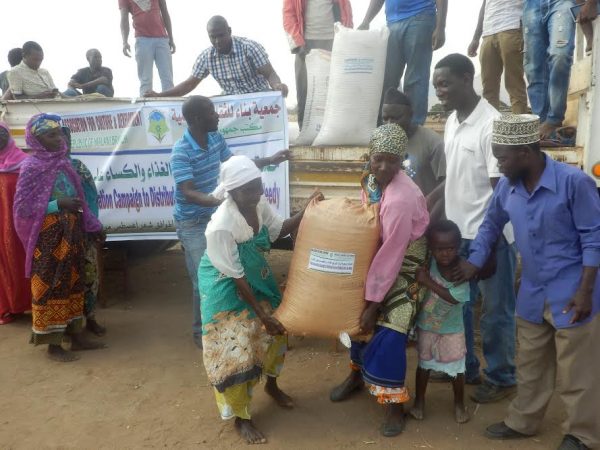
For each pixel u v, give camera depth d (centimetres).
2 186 481
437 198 342
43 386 384
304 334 302
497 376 346
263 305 320
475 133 313
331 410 344
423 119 473
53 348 429
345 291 292
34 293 418
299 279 301
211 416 340
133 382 388
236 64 500
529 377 295
